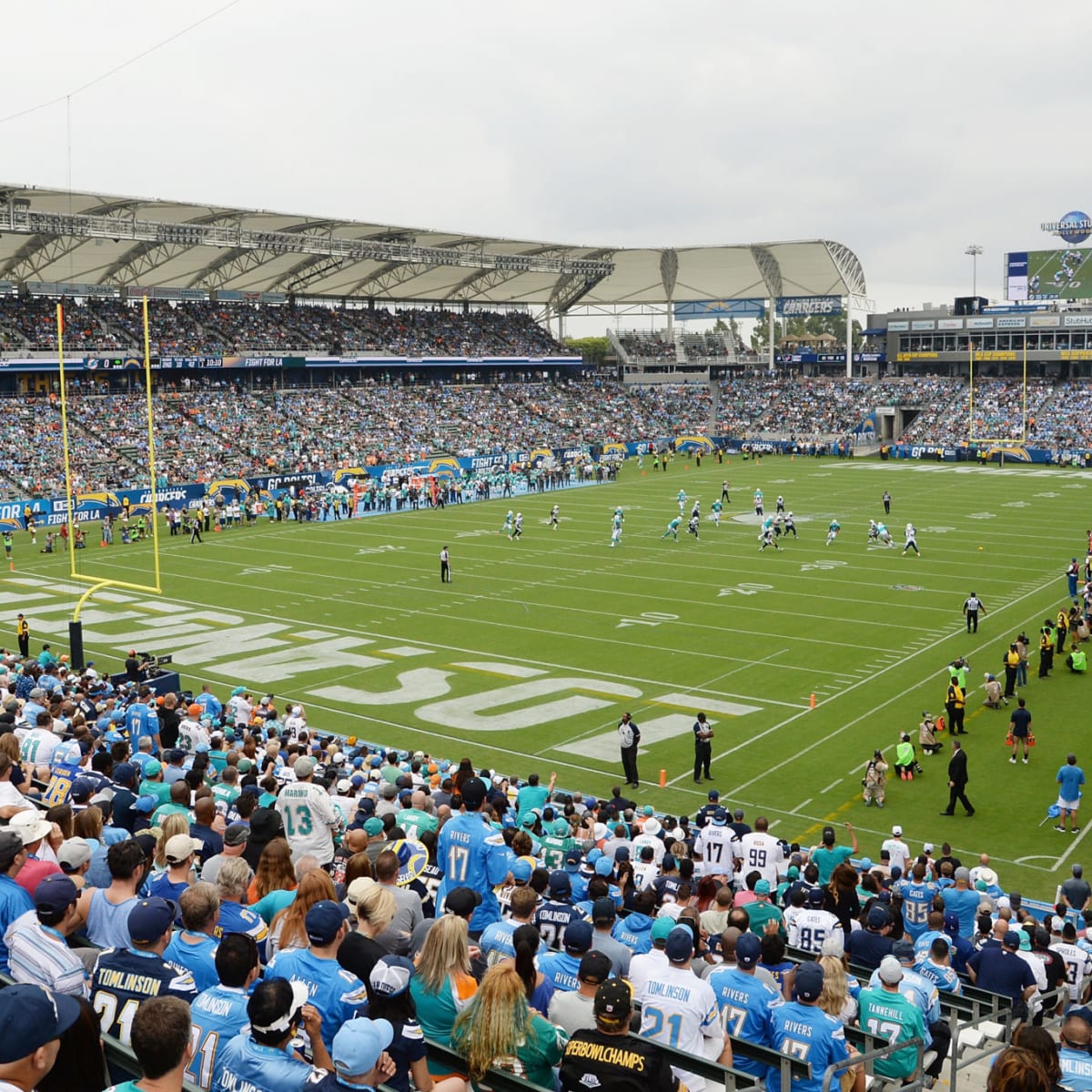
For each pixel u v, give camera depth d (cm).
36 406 6544
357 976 645
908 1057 821
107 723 1883
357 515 6134
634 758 2234
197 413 7156
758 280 10188
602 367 11056
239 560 4725
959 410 9269
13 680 2267
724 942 873
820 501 6312
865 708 2689
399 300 9769
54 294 7375
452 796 1380
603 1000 577
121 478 6156
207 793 1202
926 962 1059
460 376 9444
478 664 3095
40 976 614
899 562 4462
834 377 10350
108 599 3972
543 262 9006
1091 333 9331
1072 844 1953
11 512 5509
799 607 3703
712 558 4622
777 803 2153
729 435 9688
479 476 7406
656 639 3334
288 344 8262
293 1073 538
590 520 5781
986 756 2381
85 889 753
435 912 1009
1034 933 1205
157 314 7788
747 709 2700
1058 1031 984
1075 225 9631
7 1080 426
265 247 6969
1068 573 3759
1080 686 2864
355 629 3503
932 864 1576
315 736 2141
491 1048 593
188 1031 459
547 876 980
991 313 9881
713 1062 611
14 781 1274
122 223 6253
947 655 3117
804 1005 740
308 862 902
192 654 3222
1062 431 8506
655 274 10069
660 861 1408
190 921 664
